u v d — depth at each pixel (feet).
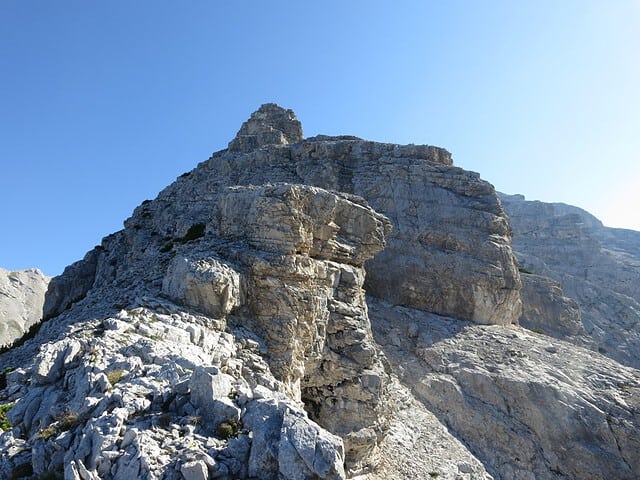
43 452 35.65
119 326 53.16
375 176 188.24
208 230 89.56
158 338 53.42
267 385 57.52
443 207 186.70
